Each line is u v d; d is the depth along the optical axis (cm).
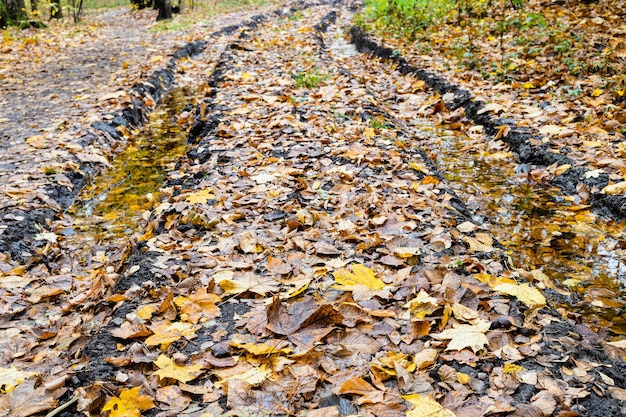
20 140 583
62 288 338
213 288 280
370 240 321
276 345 233
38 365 249
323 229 342
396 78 876
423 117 689
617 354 241
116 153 610
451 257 304
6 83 865
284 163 457
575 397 201
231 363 226
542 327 245
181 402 207
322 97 664
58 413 205
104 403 207
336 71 820
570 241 381
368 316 252
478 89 715
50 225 427
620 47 748
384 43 1077
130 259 334
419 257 304
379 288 273
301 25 1491
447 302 255
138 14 2091
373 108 619
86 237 416
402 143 509
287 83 744
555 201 446
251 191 406
